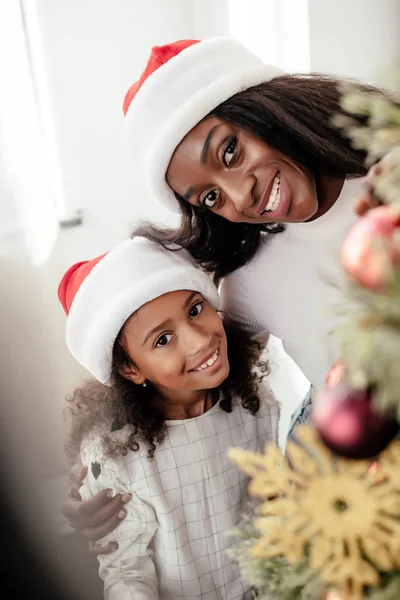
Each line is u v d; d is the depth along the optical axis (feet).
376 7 3.38
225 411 2.70
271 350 3.49
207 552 2.61
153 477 2.54
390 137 0.91
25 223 3.18
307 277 2.42
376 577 0.95
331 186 2.20
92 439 2.61
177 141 1.99
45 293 3.30
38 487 3.34
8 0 3.00
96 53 3.50
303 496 1.01
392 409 0.93
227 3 3.60
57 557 3.28
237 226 2.49
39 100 3.37
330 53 3.45
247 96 1.99
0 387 3.26
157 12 3.58
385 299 0.89
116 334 2.31
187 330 2.33
